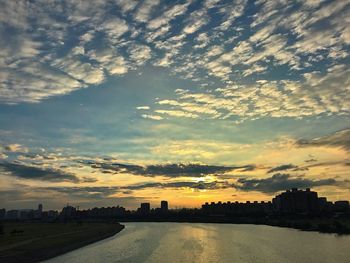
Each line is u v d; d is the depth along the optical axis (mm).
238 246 97062
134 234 153250
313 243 103312
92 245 104562
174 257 77062
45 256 78438
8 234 131000
